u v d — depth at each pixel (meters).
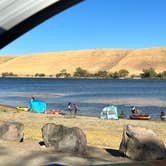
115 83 143.12
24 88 102.12
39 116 26.64
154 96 72.50
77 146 10.73
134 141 10.04
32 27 1.73
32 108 34.12
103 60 194.88
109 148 12.48
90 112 40.38
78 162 9.13
